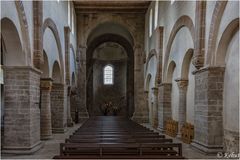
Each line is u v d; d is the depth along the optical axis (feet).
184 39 49.55
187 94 52.06
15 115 37.29
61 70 63.72
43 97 52.42
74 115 92.12
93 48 116.47
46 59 49.90
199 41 39.40
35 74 40.11
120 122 67.87
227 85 35.68
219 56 36.52
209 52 37.42
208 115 36.81
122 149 27.48
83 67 95.30
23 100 37.32
